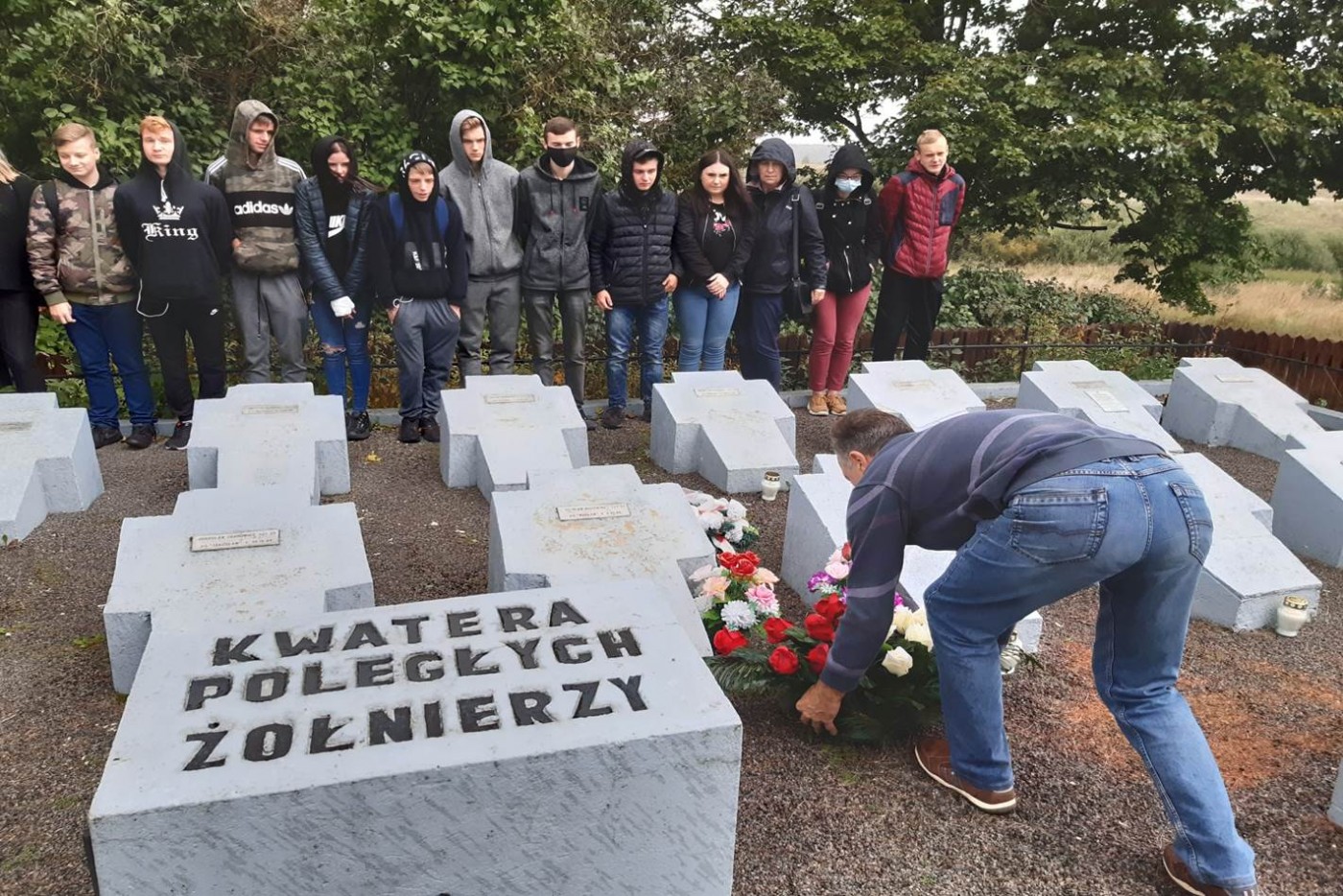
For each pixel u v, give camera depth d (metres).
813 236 7.19
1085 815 2.95
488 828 2.12
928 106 11.73
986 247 20.42
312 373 8.32
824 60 12.80
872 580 2.69
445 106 8.91
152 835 1.90
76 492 5.14
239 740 2.08
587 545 3.94
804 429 7.55
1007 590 2.50
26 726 3.25
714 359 7.21
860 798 2.98
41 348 7.48
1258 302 17.05
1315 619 4.60
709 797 2.27
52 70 7.50
